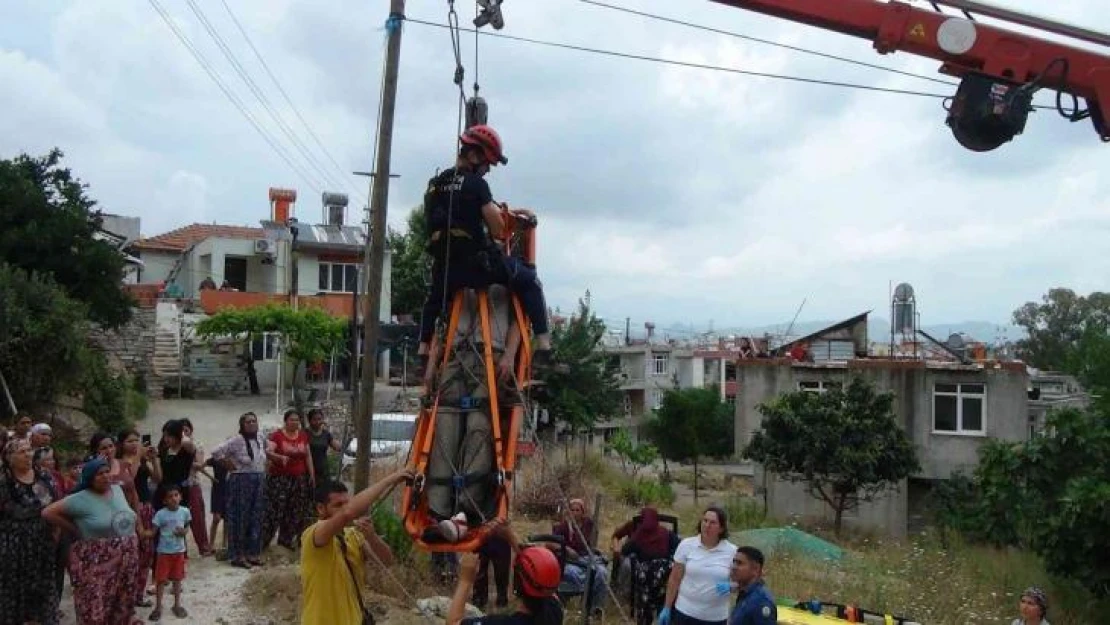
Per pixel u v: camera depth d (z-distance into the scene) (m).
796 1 10.27
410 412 23.45
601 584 10.95
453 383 6.17
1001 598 15.05
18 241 24.52
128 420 23.33
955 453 29.30
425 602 10.57
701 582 7.94
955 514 25.28
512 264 6.40
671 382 60.25
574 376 32.41
